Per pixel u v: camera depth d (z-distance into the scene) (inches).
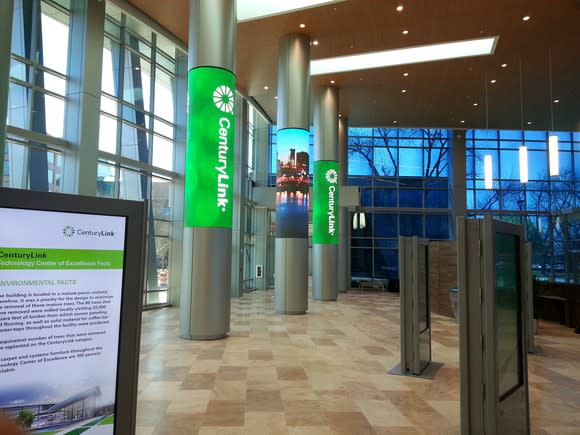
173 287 613.3
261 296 765.3
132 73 550.3
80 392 90.2
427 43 530.3
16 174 394.0
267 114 855.7
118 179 523.8
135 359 99.2
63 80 419.5
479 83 661.3
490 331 153.7
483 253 157.6
